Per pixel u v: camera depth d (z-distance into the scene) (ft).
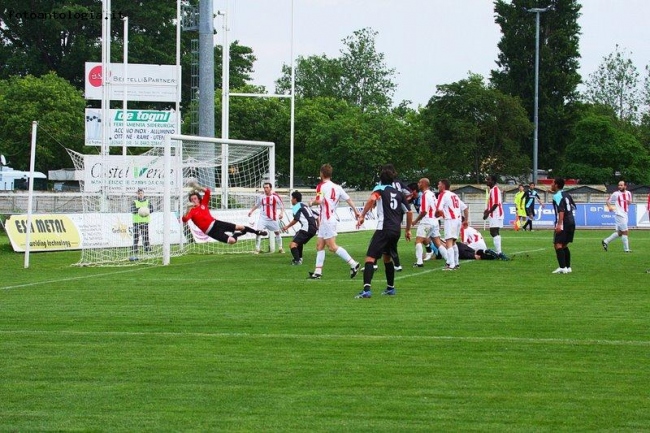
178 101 194.70
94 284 79.15
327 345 48.19
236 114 302.86
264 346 48.01
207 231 81.76
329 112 317.83
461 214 102.47
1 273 91.35
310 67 431.84
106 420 34.22
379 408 35.68
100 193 134.31
